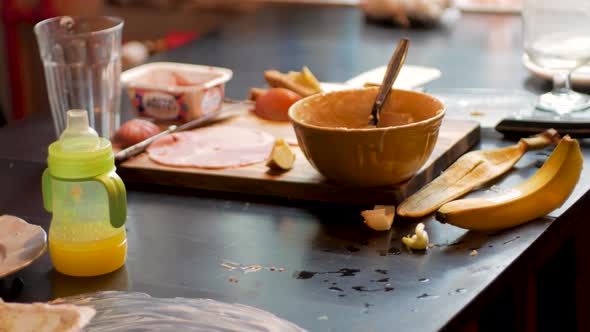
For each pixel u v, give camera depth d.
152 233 1.13
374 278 1.01
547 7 1.47
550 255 1.31
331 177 1.19
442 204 1.16
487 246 1.07
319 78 1.76
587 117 1.41
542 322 1.37
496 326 1.23
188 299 0.98
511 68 1.81
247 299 0.98
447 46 2.05
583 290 1.42
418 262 1.04
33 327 0.94
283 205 1.20
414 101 1.26
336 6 2.58
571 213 1.17
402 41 1.24
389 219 1.12
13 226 1.08
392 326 0.93
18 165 1.34
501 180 1.24
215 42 2.13
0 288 1.01
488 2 2.55
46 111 1.59
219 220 1.16
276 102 1.47
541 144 1.32
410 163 1.17
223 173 1.24
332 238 1.10
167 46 2.75
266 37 2.18
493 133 1.42
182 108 1.47
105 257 1.03
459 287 0.99
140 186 1.27
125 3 3.13
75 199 1.02
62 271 1.04
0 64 3.03
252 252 1.08
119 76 1.44
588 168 1.28
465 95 1.60
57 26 1.39
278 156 1.25
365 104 1.28
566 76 1.53
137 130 1.35
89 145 1.02
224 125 1.45
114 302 0.98
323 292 0.99
